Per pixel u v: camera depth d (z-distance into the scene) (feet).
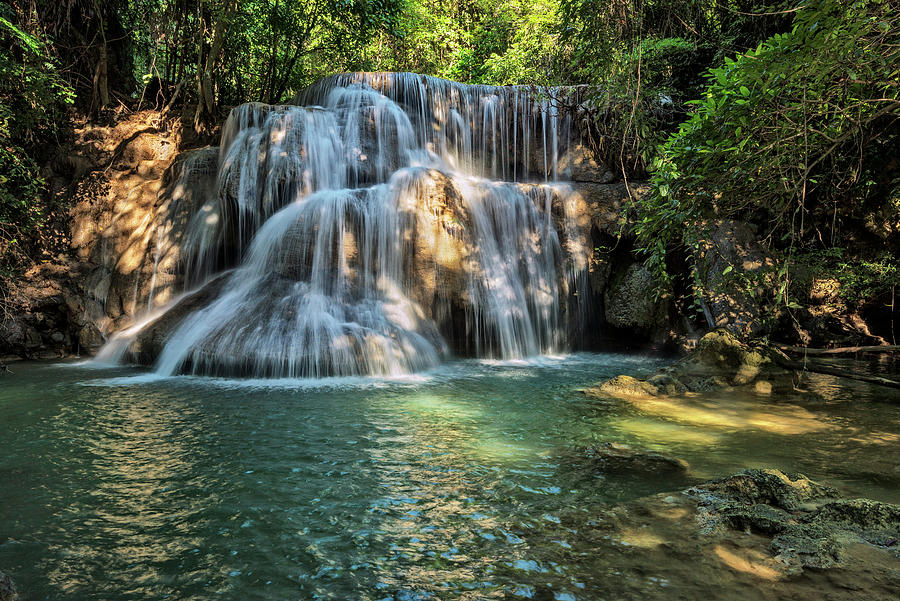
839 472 13.74
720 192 16.75
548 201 37.99
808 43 11.35
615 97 26.71
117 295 35.99
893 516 10.07
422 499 12.31
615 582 8.68
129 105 50.65
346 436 17.15
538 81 41.04
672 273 36.76
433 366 30.25
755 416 19.83
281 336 27.66
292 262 32.12
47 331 34.65
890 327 35.53
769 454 15.33
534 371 29.66
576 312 37.76
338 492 12.76
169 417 19.25
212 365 26.86
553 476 13.71
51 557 9.85
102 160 41.50
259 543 10.36
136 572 9.36
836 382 26.16
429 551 9.94
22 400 21.66
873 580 8.44
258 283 31.40
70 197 39.40
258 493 12.71
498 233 36.17
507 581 8.83
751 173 15.42
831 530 9.91
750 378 24.80
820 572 8.73
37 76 35.32
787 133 14.07
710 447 16.05
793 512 10.98
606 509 11.60
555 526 10.84
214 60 48.60
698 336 34.53
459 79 75.87
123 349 30.99
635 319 36.63
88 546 10.25
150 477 13.66
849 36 11.00
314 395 22.86
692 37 40.32
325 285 31.78
